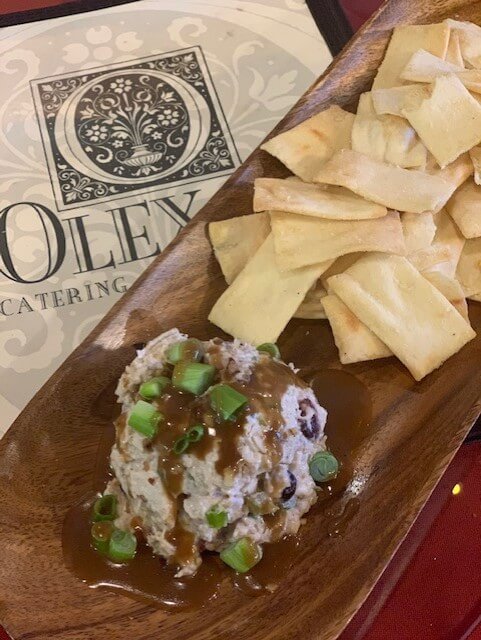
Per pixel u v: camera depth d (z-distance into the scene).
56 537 0.28
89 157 0.42
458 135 0.34
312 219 0.33
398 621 0.29
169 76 0.45
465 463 0.32
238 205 0.35
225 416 0.27
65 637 0.26
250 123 0.43
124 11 0.48
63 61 0.46
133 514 0.28
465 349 0.32
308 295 0.34
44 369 0.35
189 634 0.26
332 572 0.27
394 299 0.32
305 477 0.29
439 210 0.35
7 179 0.41
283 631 0.26
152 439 0.28
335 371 0.33
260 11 0.47
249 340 0.32
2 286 0.37
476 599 0.29
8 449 0.29
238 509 0.27
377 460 0.30
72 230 0.39
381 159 0.35
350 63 0.39
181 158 0.42
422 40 0.39
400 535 0.28
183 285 0.34
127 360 0.32
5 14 0.48
